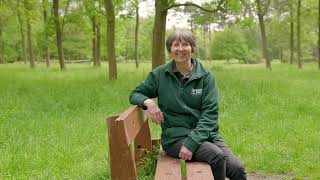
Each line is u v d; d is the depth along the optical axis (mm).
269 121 11195
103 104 14102
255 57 73812
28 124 10898
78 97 15617
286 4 48125
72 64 56281
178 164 4973
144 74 26391
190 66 5223
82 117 12008
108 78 24172
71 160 7645
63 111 12977
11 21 52750
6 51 64125
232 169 5066
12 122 11219
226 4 21234
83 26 39375
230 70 36656
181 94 5164
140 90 5359
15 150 8367
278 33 58188
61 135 9617
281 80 24328
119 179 4477
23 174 6906
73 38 60375
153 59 21656
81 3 37781
